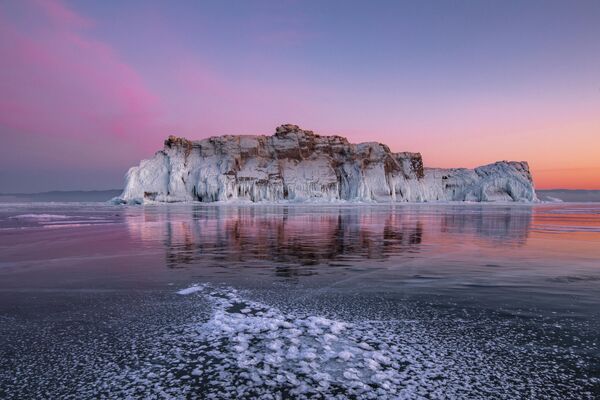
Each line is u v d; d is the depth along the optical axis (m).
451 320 8.80
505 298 10.73
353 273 14.32
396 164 167.00
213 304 10.15
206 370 6.35
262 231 31.80
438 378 6.00
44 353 7.02
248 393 5.63
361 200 147.50
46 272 14.51
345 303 10.22
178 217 52.03
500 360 6.66
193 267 15.59
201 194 139.25
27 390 5.70
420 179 168.50
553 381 5.91
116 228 34.44
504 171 166.62
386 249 21.00
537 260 17.38
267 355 6.90
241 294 11.16
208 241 24.73
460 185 169.75
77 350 7.16
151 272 14.50
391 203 145.88
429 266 15.84
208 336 7.84
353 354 6.91
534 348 7.20
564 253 19.59
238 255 18.81
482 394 5.50
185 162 148.50
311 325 8.45
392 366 6.43
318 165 157.62
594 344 7.39
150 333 8.01
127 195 133.25
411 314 9.25
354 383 5.88
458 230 33.06
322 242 24.31
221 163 148.25
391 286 12.20
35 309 9.76
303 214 61.22
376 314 9.24
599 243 23.92
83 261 17.03
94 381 5.97
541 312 9.42
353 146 168.75
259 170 150.12
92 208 88.69
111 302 10.36
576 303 10.23
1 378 6.08
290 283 12.63
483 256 18.52
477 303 10.23
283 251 20.23
